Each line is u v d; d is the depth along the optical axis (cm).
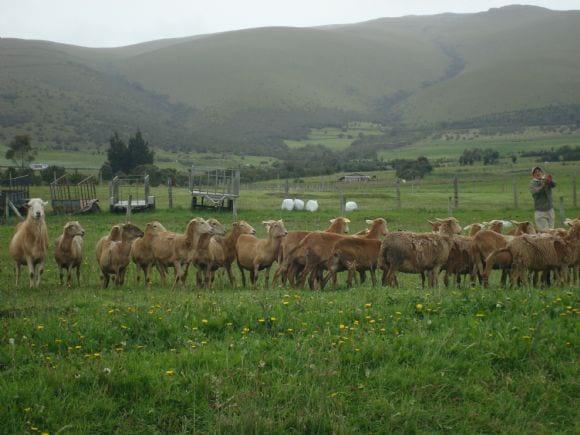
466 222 3400
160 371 937
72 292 1594
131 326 1108
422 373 956
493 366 997
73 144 16225
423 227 3222
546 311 1180
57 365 948
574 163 9731
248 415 821
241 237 1889
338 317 1153
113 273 1819
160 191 6044
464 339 1068
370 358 1004
